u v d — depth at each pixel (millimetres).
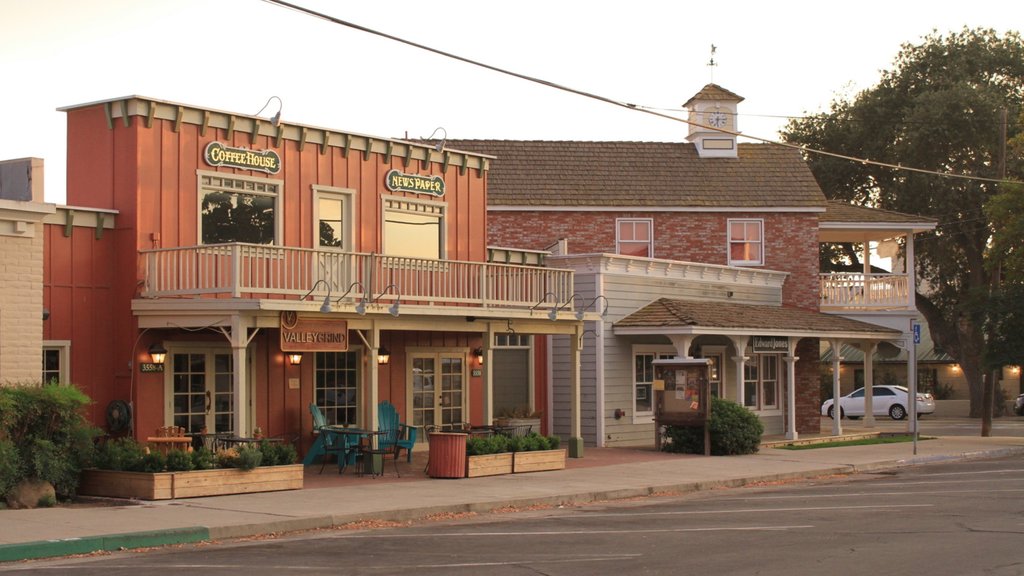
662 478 20484
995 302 33031
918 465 25141
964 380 56156
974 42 51156
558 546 12531
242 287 18641
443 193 25344
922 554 11750
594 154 35281
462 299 22406
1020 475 21953
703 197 34406
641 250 34031
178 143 20422
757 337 29438
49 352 19016
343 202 23234
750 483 20984
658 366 26469
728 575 10508
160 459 16703
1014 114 47344
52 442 16594
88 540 12453
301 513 14961
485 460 20594
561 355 28375
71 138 20719
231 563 11383
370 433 20500
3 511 15086
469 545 12688
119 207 19984
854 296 35219
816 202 34812
